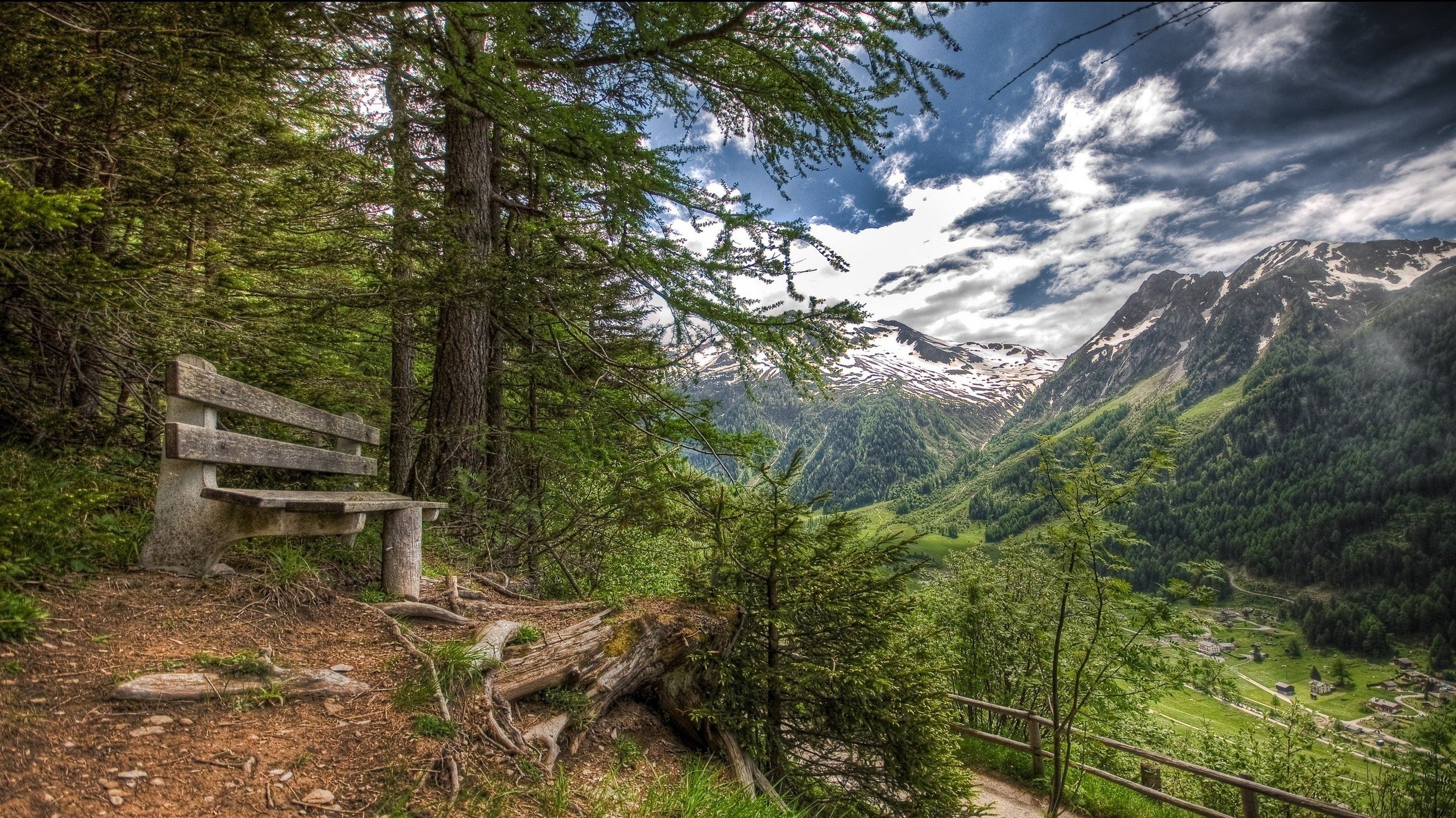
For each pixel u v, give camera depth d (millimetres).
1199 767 7625
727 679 4281
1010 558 12766
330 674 2752
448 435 5738
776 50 3717
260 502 2895
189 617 2848
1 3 2795
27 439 3887
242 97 3713
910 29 3016
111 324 3680
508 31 3131
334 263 4824
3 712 1991
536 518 6406
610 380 6637
